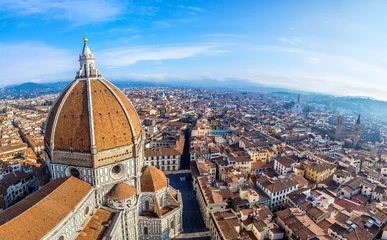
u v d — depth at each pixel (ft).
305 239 328.49
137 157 355.36
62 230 254.47
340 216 385.70
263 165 624.18
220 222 363.97
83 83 340.39
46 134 354.54
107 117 327.67
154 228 362.12
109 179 334.65
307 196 451.12
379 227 363.15
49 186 308.40
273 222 389.80
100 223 306.14
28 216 234.58
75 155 319.27
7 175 545.03
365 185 499.51
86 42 351.46
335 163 623.36
